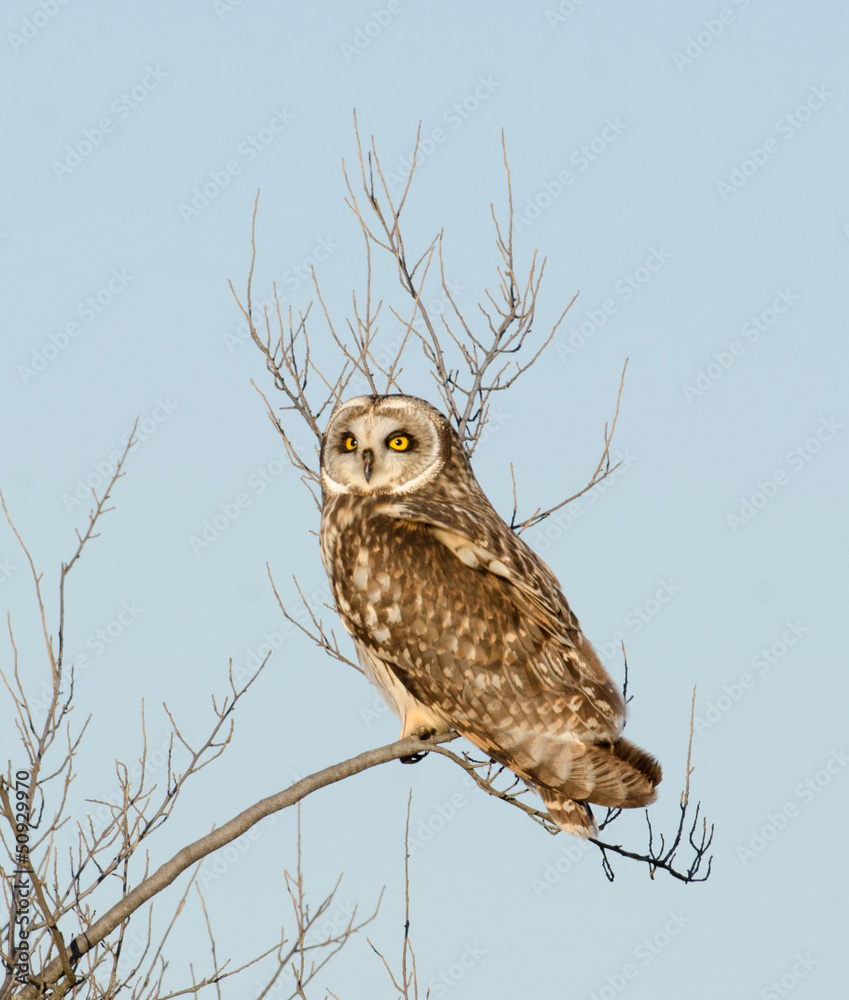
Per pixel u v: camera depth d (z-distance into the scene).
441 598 12.30
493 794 10.41
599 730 11.99
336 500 13.09
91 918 9.52
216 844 9.70
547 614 12.19
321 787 10.07
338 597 12.84
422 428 12.91
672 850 10.61
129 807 9.73
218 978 9.35
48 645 9.39
